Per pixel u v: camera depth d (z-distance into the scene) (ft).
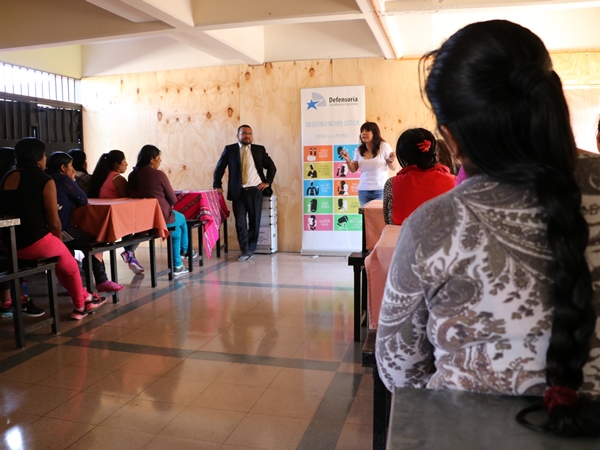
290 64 22.76
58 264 12.94
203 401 8.98
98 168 17.78
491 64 2.42
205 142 24.00
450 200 2.57
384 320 2.88
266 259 22.06
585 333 2.27
